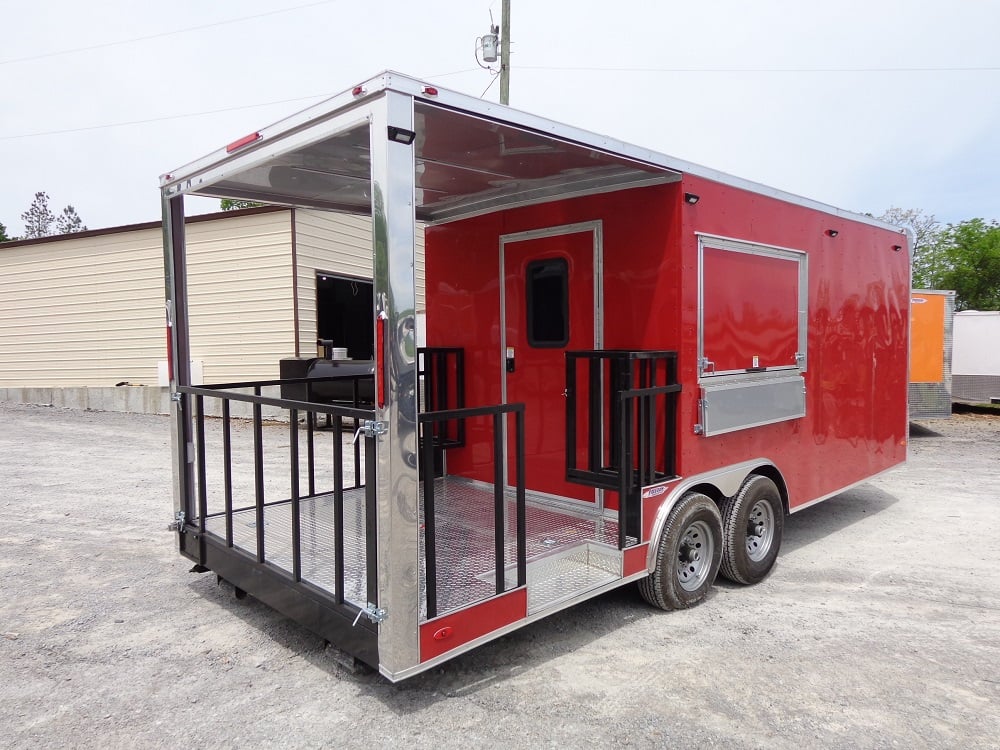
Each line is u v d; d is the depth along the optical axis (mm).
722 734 2773
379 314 2561
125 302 13836
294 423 3189
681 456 3818
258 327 12109
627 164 3523
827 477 5246
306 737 2727
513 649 3516
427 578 2750
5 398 15516
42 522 5875
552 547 3680
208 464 8305
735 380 4191
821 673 3301
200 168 3764
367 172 3924
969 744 2736
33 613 3959
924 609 4125
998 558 5117
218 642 3586
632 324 3979
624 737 2740
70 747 2664
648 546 3732
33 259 14727
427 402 5102
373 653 2734
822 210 5035
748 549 4516
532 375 4555
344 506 4586
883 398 6008
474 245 4898
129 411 13742
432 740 2707
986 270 26875
